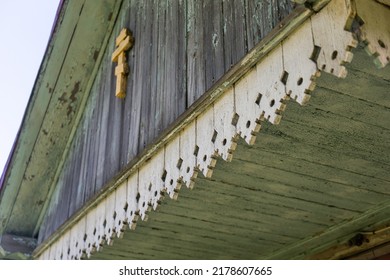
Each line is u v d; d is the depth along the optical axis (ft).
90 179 14.85
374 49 5.65
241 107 7.73
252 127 7.36
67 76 16.57
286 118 8.20
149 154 10.64
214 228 13.01
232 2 8.91
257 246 14.25
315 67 6.21
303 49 6.49
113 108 14.44
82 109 17.04
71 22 15.62
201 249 14.74
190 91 9.99
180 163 9.45
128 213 11.36
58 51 16.07
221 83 8.14
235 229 13.03
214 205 11.64
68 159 17.60
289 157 9.41
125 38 14.25
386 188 10.49
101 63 16.37
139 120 12.35
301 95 6.41
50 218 18.12
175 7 11.75
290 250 14.10
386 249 11.62
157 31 12.55
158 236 13.76
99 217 13.14
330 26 6.05
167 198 11.30
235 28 8.65
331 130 8.52
